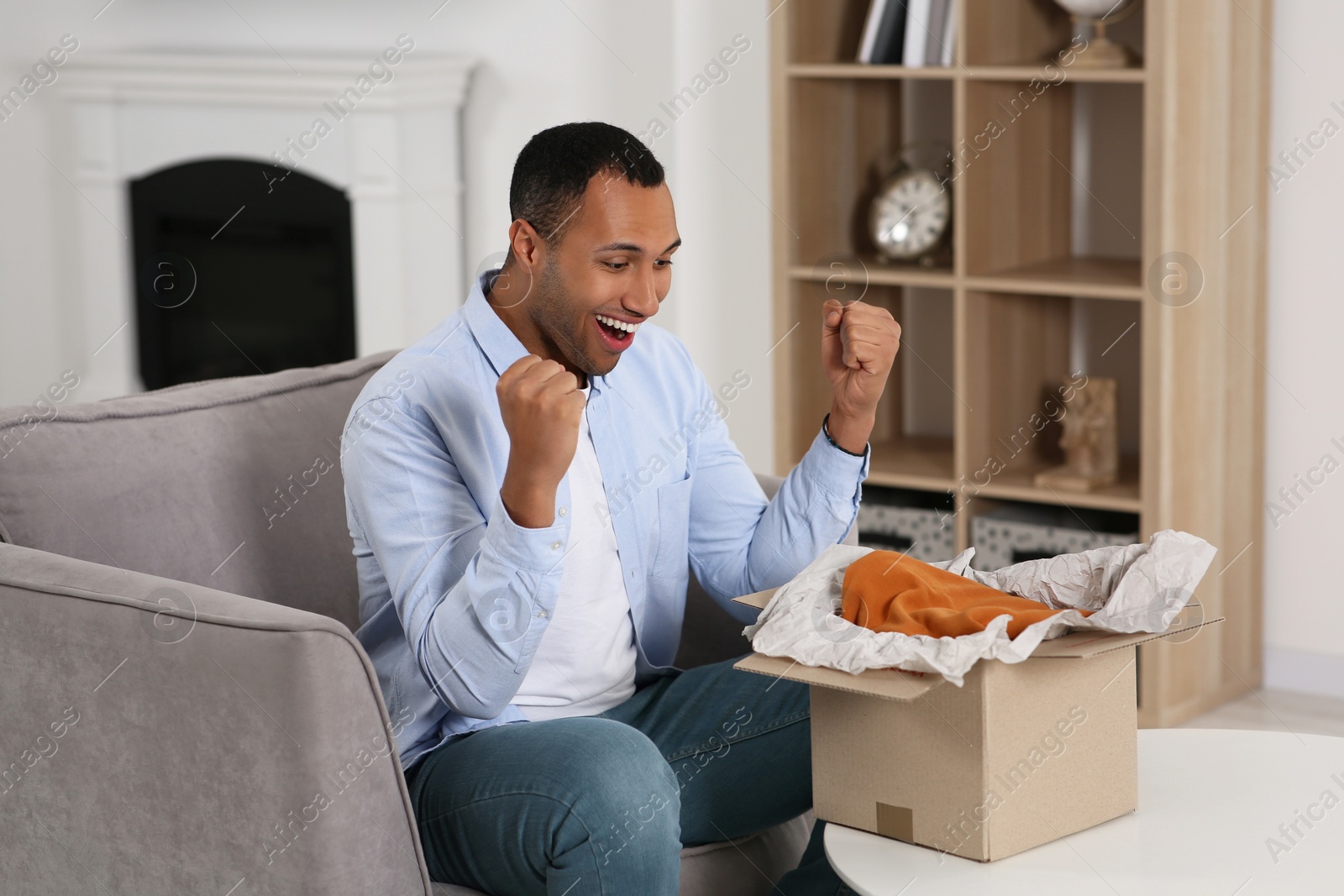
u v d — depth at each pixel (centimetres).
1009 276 304
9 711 148
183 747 137
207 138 442
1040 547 304
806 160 328
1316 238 300
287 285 450
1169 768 155
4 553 151
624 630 169
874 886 129
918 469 325
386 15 413
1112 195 326
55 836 148
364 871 135
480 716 149
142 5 452
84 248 471
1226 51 285
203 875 138
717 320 357
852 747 141
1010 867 133
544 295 158
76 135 460
